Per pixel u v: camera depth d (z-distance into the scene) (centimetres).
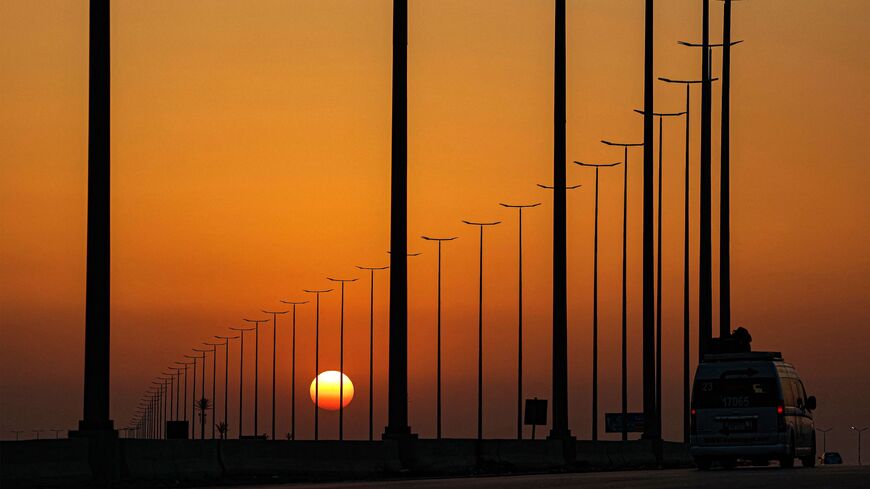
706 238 14188
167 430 17238
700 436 9831
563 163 11488
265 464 8731
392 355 9431
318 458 9056
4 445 6538
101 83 7225
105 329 7144
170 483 7675
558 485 7119
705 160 14362
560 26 11500
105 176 7212
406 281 9438
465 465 10500
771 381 9744
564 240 11456
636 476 8412
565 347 11431
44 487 6688
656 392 15212
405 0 9444
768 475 8119
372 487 7150
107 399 7131
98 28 7238
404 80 9462
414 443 9562
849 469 9450
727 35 14538
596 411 17562
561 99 11500
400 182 9400
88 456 7038
